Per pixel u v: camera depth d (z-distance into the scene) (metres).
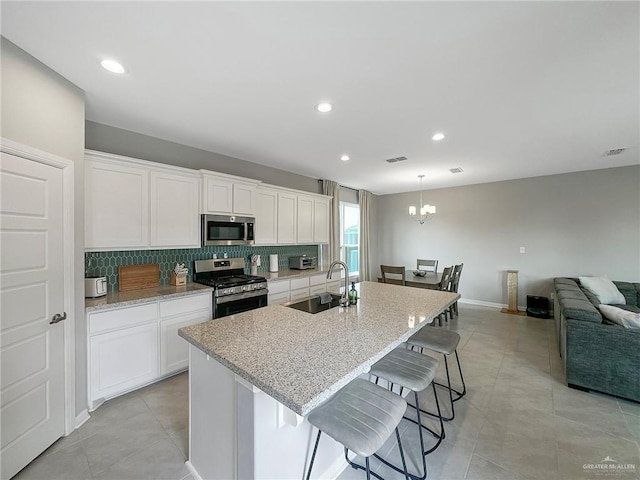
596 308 2.86
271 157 3.88
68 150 1.96
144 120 2.66
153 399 2.39
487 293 5.59
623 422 2.12
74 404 2.01
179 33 1.52
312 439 1.50
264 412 1.24
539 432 2.01
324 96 2.21
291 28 1.49
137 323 2.46
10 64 1.58
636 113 2.48
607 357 2.44
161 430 2.01
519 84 2.03
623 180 4.39
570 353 2.60
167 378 2.74
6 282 1.57
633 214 4.33
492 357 3.28
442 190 6.15
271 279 3.72
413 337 2.25
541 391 2.56
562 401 2.40
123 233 2.60
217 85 2.05
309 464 1.49
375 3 1.32
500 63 1.79
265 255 4.40
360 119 2.63
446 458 1.77
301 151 3.60
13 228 1.60
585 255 4.68
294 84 2.04
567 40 1.57
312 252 5.26
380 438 1.17
